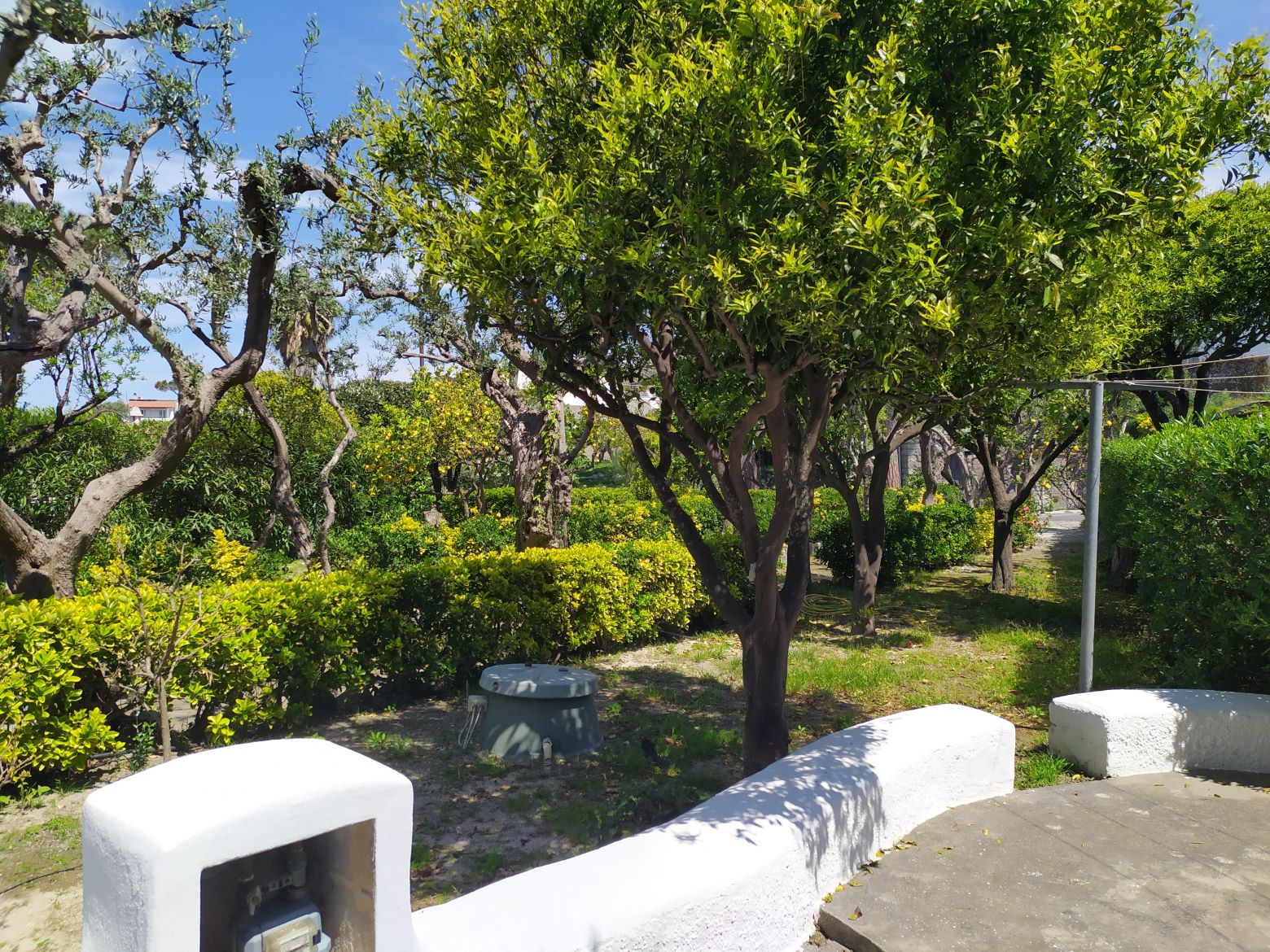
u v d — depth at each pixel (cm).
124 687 579
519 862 443
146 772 221
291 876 229
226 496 1316
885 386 523
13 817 485
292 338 1377
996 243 405
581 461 3119
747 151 421
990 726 507
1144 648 877
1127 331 1030
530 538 967
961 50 459
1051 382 634
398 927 229
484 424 1883
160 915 184
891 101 395
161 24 499
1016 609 1251
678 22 474
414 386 2020
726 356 480
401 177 526
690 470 1550
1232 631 657
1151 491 756
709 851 328
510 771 582
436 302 780
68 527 605
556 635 885
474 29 519
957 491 2466
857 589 1103
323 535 946
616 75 439
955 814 472
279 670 630
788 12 406
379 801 224
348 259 699
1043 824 457
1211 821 462
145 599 577
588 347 558
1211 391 841
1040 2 434
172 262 636
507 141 457
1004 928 348
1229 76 425
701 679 848
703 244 410
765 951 333
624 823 471
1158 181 416
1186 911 363
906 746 461
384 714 711
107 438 1230
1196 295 1181
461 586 777
